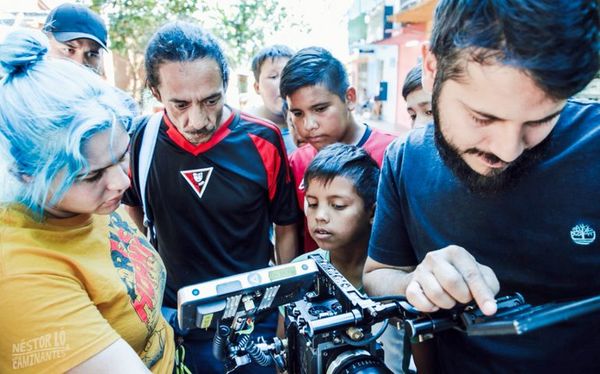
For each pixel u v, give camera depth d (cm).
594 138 81
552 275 85
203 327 87
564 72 55
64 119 77
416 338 77
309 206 159
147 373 81
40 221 86
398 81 997
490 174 77
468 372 96
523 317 61
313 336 83
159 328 117
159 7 464
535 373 88
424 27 639
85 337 78
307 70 175
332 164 150
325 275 95
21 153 79
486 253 90
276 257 207
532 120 62
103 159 84
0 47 79
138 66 480
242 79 567
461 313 74
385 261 110
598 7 56
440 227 95
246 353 96
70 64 86
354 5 1281
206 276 171
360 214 151
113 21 454
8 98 78
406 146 104
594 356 86
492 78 59
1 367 78
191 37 144
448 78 65
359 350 85
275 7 535
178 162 164
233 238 170
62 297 80
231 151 167
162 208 169
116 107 86
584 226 81
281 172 180
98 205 89
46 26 233
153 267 118
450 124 70
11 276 77
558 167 81
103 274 93
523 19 54
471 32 59
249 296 87
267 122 179
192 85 143
